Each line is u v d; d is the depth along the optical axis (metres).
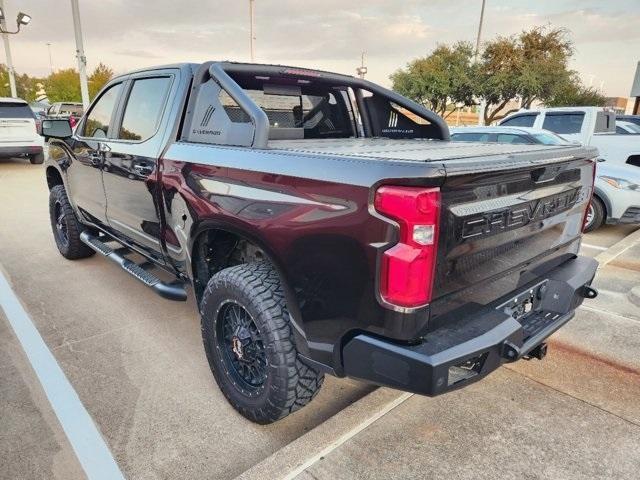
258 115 2.28
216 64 2.72
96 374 2.93
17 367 2.99
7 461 2.20
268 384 2.20
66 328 3.54
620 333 3.39
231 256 2.82
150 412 2.57
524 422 2.40
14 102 12.48
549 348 3.17
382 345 1.76
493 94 21.95
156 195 2.92
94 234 4.66
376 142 3.02
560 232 2.48
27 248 5.57
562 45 21.41
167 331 3.52
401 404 2.50
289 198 1.97
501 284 2.11
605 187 6.27
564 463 2.12
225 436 2.40
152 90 3.14
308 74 3.21
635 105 21.98
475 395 2.62
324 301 1.91
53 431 2.40
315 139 3.33
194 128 2.71
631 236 5.89
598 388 2.71
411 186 1.62
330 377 2.96
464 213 1.75
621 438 2.30
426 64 23.00
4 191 9.38
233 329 2.43
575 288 2.41
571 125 8.81
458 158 1.79
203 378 2.91
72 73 44.19
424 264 1.66
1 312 3.80
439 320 1.82
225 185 2.30
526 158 1.99
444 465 2.09
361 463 2.08
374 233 1.69
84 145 3.90
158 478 2.13
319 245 1.87
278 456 2.10
